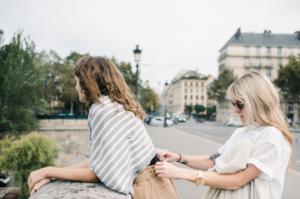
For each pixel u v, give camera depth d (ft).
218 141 41.09
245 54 171.83
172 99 350.23
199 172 3.34
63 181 3.37
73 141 93.76
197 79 283.79
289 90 112.27
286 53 173.27
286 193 12.07
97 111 3.16
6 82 90.38
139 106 3.84
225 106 156.46
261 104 3.39
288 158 3.36
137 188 3.36
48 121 92.89
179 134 51.93
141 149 3.41
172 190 3.60
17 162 67.46
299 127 102.12
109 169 2.93
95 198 2.72
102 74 3.57
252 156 3.21
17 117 89.97
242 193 3.29
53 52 172.45
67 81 159.22
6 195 61.77
